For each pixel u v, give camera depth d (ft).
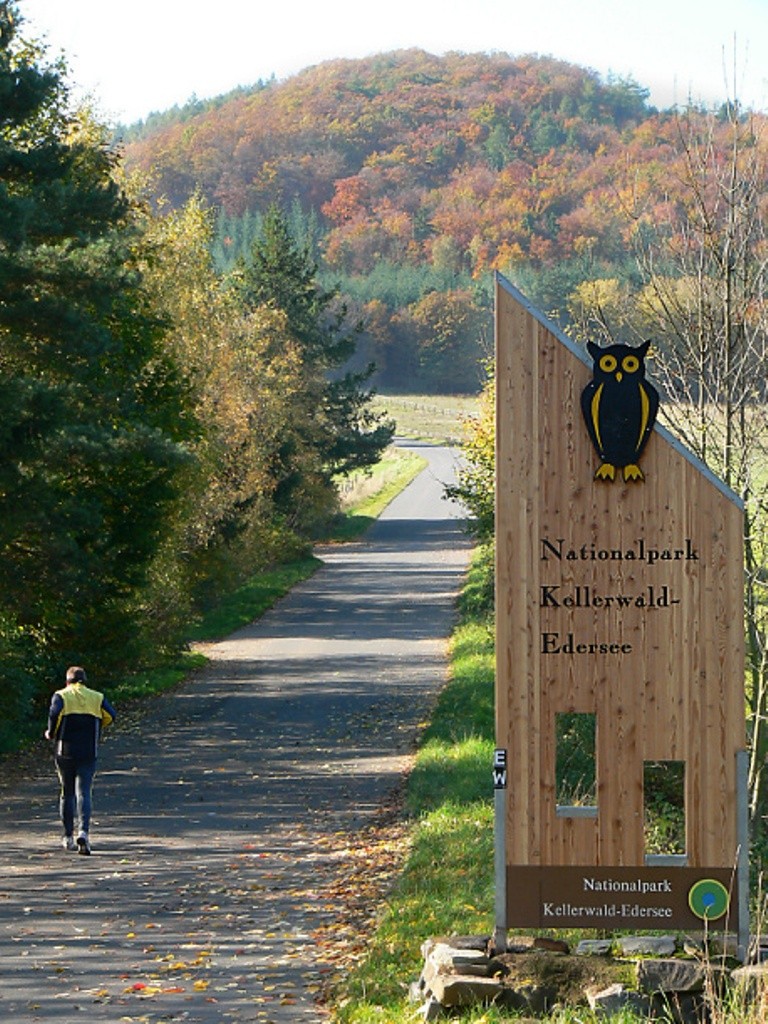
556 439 35.94
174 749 91.76
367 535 303.89
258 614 183.83
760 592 57.16
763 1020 29.81
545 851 35.50
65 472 92.68
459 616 175.32
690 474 35.63
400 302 655.76
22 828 65.67
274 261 294.05
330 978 39.22
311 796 73.36
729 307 54.13
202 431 126.00
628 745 35.55
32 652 108.37
